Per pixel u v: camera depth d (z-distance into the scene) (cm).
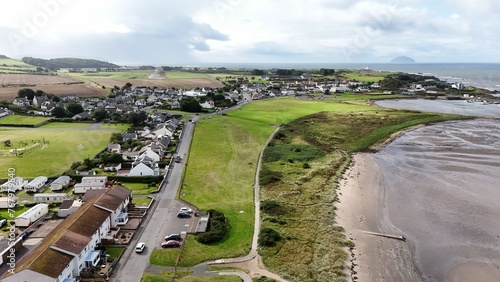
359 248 5141
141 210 6116
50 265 3800
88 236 4512
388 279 4450
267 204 6372
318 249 4994
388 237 5475
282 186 7344
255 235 5359
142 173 7744
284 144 10869
